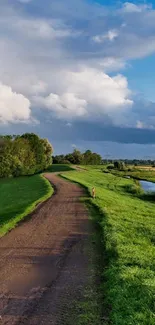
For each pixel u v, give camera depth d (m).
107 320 8.91
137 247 15.95
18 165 99.50
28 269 13.27
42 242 17.52
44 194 38.84
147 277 11.49
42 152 117.56
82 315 9.23
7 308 9.80
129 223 22.20
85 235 18.92
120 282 10.94
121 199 40.09
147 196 51.75
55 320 9.02
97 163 190.00
